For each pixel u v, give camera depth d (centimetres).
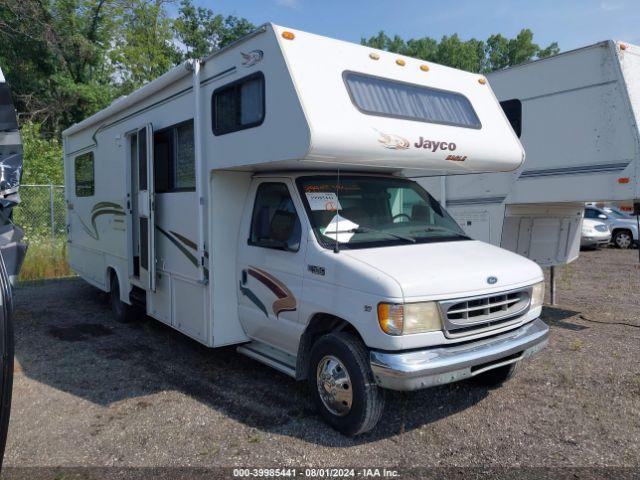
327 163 427
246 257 502
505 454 383
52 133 2408
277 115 412
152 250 608
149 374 556
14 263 363
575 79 693
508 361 411
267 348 512
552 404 467
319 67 421
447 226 516
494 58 4644
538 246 806
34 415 460
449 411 455
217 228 507
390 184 512
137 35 2566
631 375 529
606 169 666
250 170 510
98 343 677
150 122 627
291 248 448
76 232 955
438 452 387
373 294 371
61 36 2333
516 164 539
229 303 518
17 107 2372
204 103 509
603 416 442
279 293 459
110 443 407
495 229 779
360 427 392
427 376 361
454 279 383
